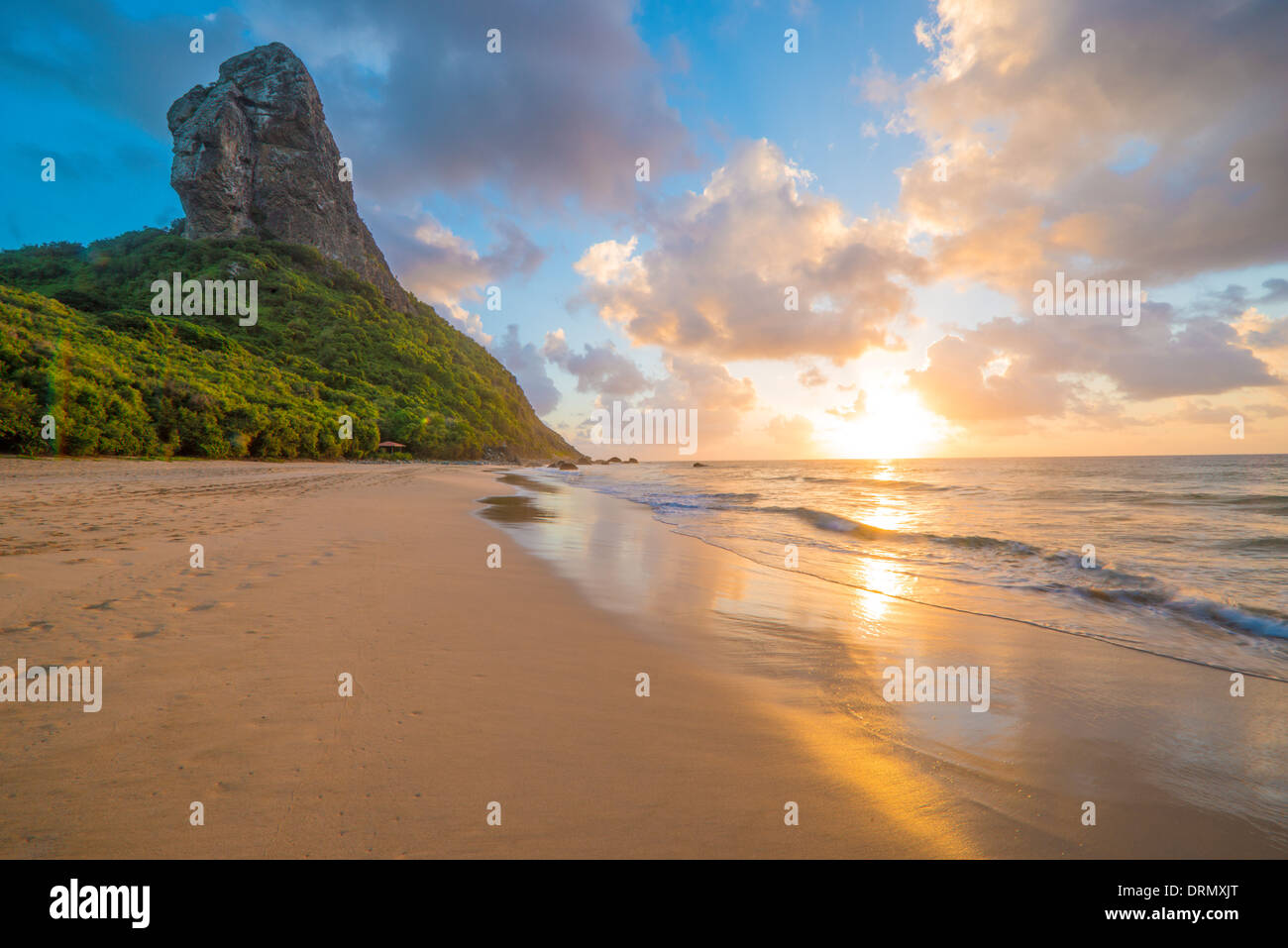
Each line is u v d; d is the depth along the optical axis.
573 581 7.45
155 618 4.38
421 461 70.44
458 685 3.59
